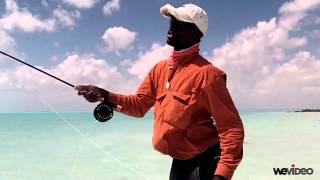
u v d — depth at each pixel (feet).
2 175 32.14
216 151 7.67
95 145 49.88
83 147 47.88
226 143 7.13
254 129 73.10
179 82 7.52
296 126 81.00
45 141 53.57
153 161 37.96
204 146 7.61
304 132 66.13
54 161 38.50
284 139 55.72
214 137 7.69
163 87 7.89
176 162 7.91
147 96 8.61
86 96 8.66
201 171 7.61
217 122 7.27
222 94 7.25
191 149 7.57
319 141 53.36
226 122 7.20
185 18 7.48
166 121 7.62
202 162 7.63
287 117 125.90
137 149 46.26
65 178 31.27
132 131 66.54
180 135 7.57
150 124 79.10
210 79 7.25
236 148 7.08
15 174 32.58
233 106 7.33
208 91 7.23
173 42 7.67
